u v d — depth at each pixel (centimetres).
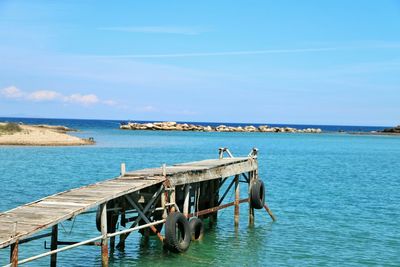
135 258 2094
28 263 1952
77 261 2020
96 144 9962
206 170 2436
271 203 3547
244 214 3112
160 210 2239
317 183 4784
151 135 15612
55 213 1675
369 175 5638
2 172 5003
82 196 1891
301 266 2044
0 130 9194
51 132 9900
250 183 2880
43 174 4972
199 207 2647
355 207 3434
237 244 2372
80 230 2512
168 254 2156
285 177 5250
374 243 2425
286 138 16850
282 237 2528
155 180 2114
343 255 2211
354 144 13575
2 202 3241
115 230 2177
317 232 2645
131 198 2073
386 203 3628
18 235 1456
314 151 10062
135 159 7019
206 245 2334
